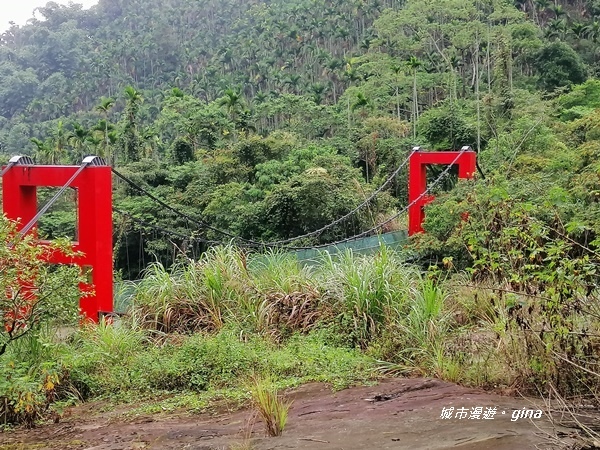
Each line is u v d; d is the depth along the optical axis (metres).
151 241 20.45
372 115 34.06
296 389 4.95
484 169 16.08
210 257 7.87
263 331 6.59
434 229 11.78
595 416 3.37
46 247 6.05
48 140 37.78
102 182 8.38
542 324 3.99
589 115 17.31
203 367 5.71
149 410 4.94
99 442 4.12
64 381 5.57
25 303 5.06
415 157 14.81
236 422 4.21
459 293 6.01
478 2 40.69
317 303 6.80
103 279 8.26
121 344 6.30
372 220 19.08
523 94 30.02
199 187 23.28
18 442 4.35
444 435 3.29
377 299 6.32
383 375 5.11
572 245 4.04
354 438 3.43
